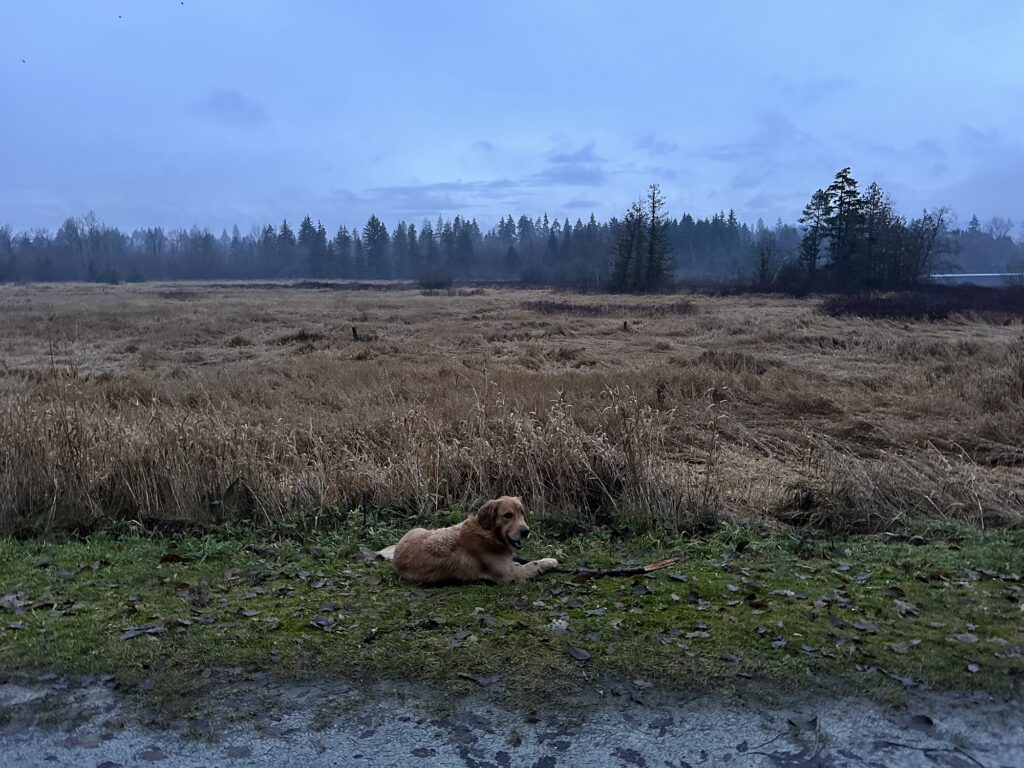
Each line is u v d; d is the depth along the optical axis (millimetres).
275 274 138125
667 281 66875
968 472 8273
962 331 26469
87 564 5996
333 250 131500
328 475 7770
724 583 5371
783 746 3414
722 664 4090
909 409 12781
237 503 7430
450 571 5406
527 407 11430
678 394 13711
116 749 3451
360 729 3578
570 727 3568
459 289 66438
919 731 3516
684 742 3447
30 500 7316
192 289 73875
